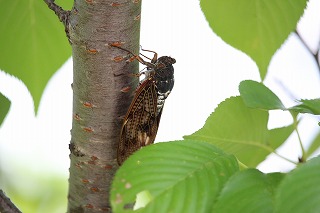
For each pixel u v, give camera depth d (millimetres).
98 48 495
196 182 452
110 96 507
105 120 513
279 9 547
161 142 462
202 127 521
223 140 522
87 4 485
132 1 488
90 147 520
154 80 532
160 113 539
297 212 433
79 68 503
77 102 512
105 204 534
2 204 519
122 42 495
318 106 487
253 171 452
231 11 548
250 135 523
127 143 520
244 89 495
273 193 445
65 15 497
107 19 489
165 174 453
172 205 447
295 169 439
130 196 448
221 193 446
